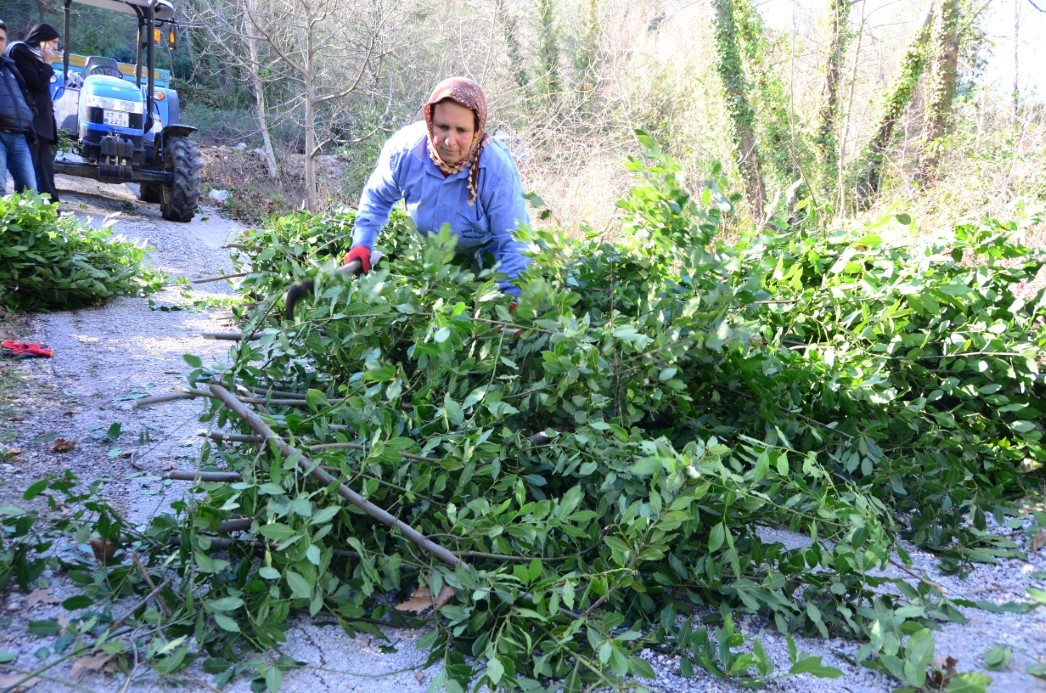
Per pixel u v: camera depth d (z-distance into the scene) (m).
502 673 2.19
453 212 3.61
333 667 2.46
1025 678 2.51
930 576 3.17
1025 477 3.85
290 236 5.45
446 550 2.59
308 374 3.59
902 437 3.71
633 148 12.50
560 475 3.03
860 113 12.96
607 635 2.36
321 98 12.22
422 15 14.72
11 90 8.06
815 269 4.25
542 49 16.53
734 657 2.44
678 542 2.84
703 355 3.20
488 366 2.96
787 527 3.53
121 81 11.34
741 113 12.70
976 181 8.81
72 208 10.91
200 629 2.41
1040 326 4.07
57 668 2.35
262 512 2.55
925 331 3.88
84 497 2.75
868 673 2.54
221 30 14.19
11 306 6.05
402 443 2.55
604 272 3.76
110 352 5.44
